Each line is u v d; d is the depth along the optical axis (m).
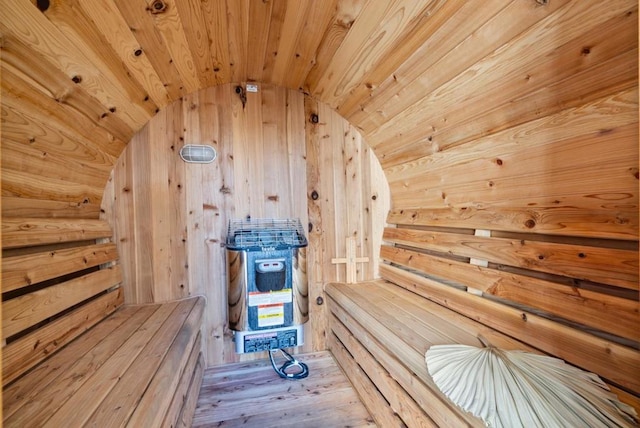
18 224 0.98
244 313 1.60
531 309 1.12
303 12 1.21
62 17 0.88
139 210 1.71
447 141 1.43
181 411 1.25
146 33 1.16
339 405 1.54
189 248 1.79
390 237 2.05
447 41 1.10
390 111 1.63
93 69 1.12
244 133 1.88
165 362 1.02
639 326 0.79
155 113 1.73
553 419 0.71
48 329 1.05
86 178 1.44
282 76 1.81
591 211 0.89
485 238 1.32
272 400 1.58
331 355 2.00
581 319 0.92
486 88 1.11
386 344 1.24
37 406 0.77
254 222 1.89
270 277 1.60
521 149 1.09
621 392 0.79
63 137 1.17
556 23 0.83
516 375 0.86
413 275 1.79
